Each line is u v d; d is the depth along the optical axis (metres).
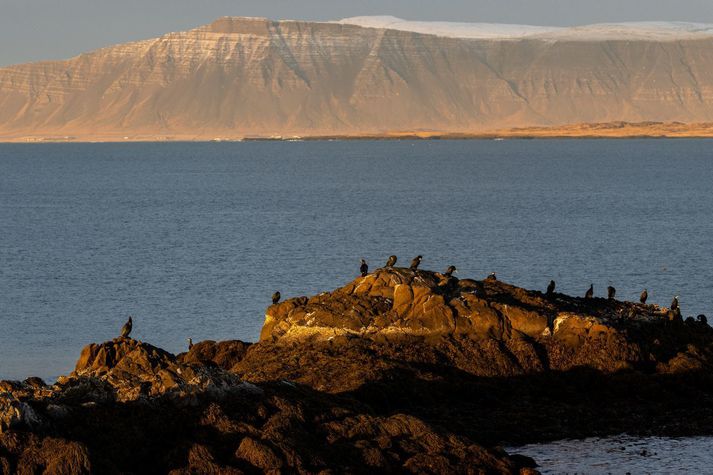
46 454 96.44
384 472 105.50
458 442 113.50
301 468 101.69
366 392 135.75
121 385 111.50
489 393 143.38
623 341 153.75
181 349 197.88
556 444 127.38
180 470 99.00
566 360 151.88
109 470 97.50
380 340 153.00
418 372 144.00
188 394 111.12
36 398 106.56
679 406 142.25
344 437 110.25
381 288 162.62
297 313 159.62
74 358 194.38
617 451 125.12
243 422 108.06
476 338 153.88
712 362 157.50
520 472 112.00
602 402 143.88
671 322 168.25
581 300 170.88
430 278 166.00
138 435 104.12
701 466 120.38
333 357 147.38
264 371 144.75
